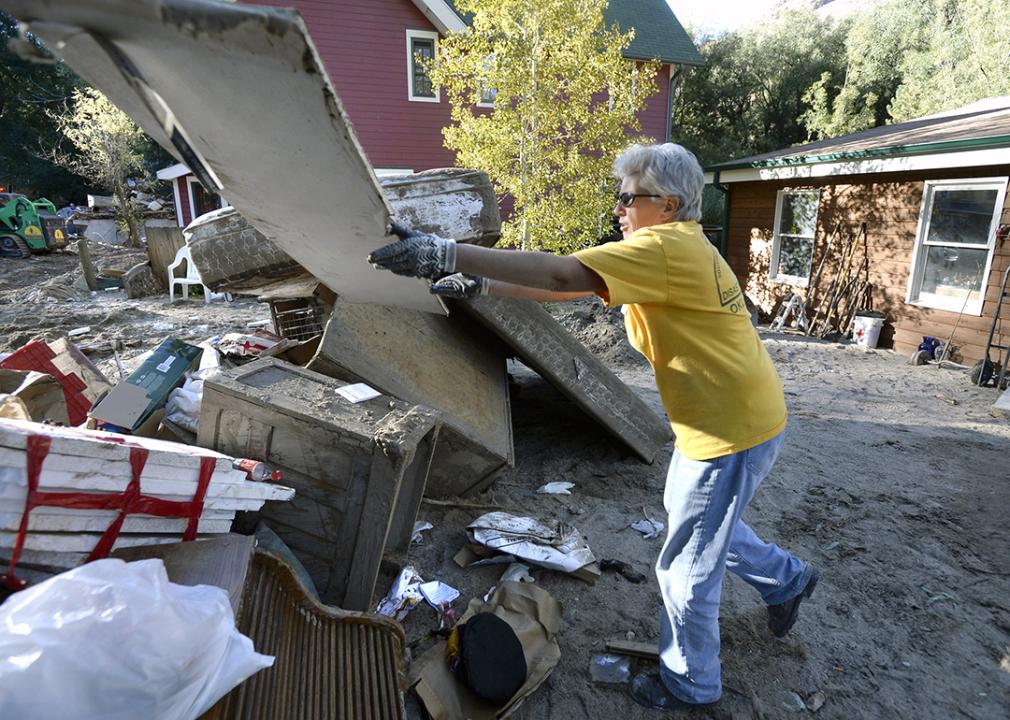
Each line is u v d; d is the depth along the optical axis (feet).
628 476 13.35
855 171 29.37
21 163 100.89
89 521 5.02
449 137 35.94
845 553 10.52
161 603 3.69
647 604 9.04
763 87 95.86
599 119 34.06
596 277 5.32
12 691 3.15
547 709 7.19
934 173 26.71
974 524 11.52
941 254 27.02
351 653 6.30
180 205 65.51
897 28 87.66
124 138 70.90
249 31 2.88
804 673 7.81
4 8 2.68
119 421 9.63
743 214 38.83
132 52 3.10
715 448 6.02
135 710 3.46
